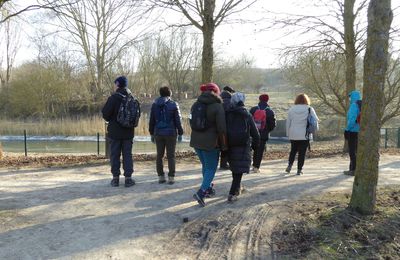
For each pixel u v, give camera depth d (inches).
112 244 204.4
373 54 223.0
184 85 1947.6
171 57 1854.1
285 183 324.8
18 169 394.9
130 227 227.1
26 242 205.6
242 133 255.4
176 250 199.5
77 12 725.9
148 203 269.7
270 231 219.9
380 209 239.8
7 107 1572.3
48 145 947.3
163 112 311.0
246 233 218.1
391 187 304.0
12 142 1005.8
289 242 207.8
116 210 255.8
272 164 440.1
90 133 1098.1
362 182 233.1
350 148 359.6
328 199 269.1
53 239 209.8
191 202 271.3
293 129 358.3
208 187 262.4
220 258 191.5
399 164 434.3
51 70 1508.4
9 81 1633.9
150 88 1808.6
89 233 218.2
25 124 1216.2
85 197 283.9
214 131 253.9
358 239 207.6
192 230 223.1
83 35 1011.3
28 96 1483.8
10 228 223.9
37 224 230.5
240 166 260.2
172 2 458.0
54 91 1488.7
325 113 775.1
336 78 657.6
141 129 1045.2
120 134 306.7
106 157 485.1
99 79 1032.8
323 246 200.5
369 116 228.4
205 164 263.7
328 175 362.0
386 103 642.8
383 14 219.1
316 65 661.3
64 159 489.7
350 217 227.3
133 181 316.2
